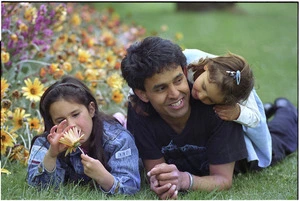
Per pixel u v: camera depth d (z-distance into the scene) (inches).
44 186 152.9
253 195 155.7
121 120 183.8
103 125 157.0
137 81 147.8
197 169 168.7
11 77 202.2
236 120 154.9
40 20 216.7
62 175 154.1
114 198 145.6
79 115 148.9
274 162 189.8
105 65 225.0
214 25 549.3
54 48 231.3
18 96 184.1
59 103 147.5
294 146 204.8
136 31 315.3
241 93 147.0
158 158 162.7
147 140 161.8
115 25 315.3
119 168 153.1
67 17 269.6
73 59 231.1
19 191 150.7
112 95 207.5
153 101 148.9
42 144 156.4
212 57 151.8
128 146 155.4
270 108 219.3
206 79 145.0
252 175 175.9
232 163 160.2
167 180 148.5
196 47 419.8
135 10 641.0
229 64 145.4
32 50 225.8
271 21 580.7
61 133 145.2
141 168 172.2
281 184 167.2
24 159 176.9
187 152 164.2
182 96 147.6
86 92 152.5
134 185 153.2
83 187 155.5
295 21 579.8
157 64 143.1
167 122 159.9
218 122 157.2
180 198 150.5
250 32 513.3
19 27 212.1
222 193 155.9
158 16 596.7
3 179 162.4
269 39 478.3
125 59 150.0
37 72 216.4
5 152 184.7
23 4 215.5
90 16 335.6
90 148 155.2
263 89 306.2
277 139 195.5
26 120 179.3
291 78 338.6
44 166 150.0
